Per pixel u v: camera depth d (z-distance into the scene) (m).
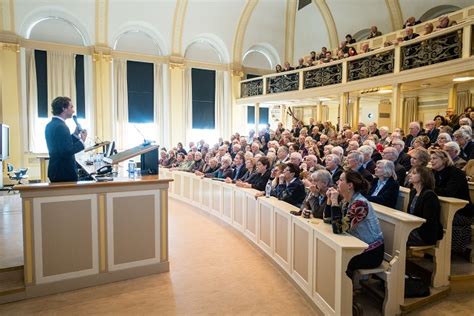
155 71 9.87
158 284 2.91
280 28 11.78
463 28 5.43
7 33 7.77
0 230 3.82
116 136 9.33
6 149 6.97
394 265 2.33
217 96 10.99
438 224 2.57
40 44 8.26
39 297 2.66
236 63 11.13
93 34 8.87
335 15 10.62
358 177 2.39
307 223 2.59
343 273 2.10
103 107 8.96
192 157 6.91
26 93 8.20
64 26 8.69
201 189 5.71
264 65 12.10
